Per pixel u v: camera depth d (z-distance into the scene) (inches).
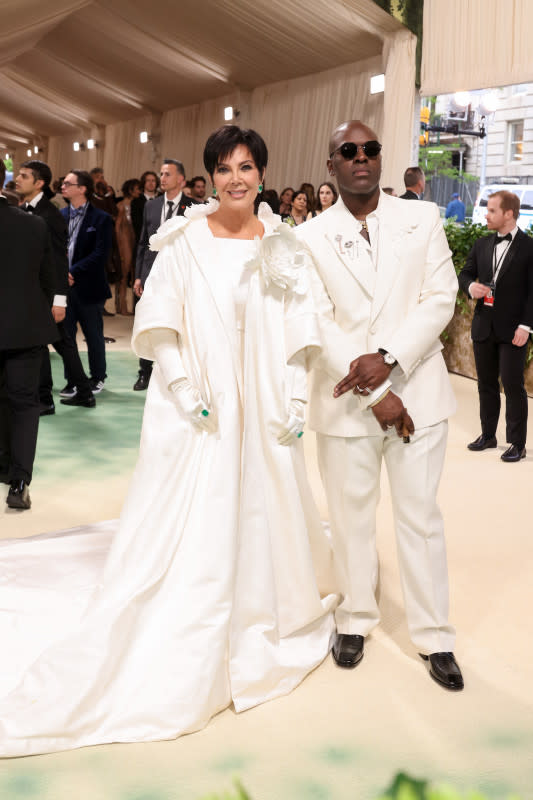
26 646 104.3
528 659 109.5
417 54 385.7
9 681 97.6
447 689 101.3
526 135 1165.7
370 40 422.9
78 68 710.5
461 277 210.5
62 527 154.9
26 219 160.6
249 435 102.9
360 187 101.1
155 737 89.7
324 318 104.3
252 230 108.0
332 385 105.5
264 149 105.8
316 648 107.7
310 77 503.8
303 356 105.5
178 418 103.7
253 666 98.3
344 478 105.6
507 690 101.5
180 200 262.1
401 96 394.0
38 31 558.9
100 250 257.9
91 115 856.3
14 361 161.6
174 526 100.9
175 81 629.6
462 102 585.9
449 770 84.9
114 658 93.4
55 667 91.7
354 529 106.9
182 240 105.9
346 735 91.3
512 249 199.8
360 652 108.1
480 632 116.8
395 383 102.0
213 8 465.1
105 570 101.1
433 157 1278.3
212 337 102.5
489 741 90.4
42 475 186.1
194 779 83.2
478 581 134.2
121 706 91.4
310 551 106.0
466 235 310.3
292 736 91.0
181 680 92.4
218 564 97.8
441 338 330.0
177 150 705.6
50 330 163.3
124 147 823.1
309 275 104.5
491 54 345.4
